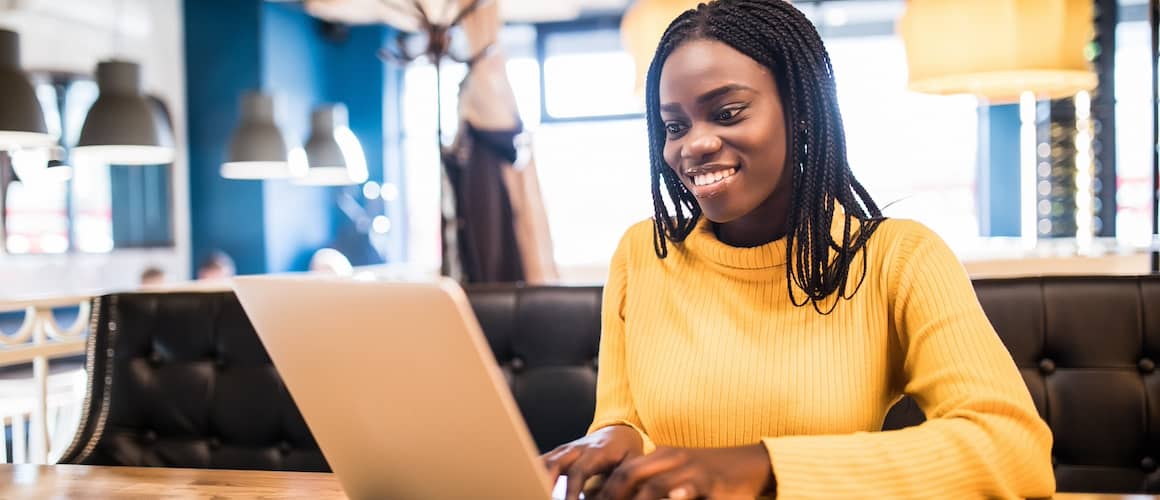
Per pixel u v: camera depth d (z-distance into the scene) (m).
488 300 1.74
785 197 1.00
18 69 2.96
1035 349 1.51
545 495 0.63
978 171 6.82
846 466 0.77
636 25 2.14
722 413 1.00
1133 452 1.47
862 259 1.00
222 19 7.03
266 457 1.75
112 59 3.65
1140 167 5.88
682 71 0.92
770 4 0.94
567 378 1.68
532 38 7.63
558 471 0.81
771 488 0.78
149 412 1.78
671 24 1.00
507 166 2.71
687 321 1.05
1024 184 6.57
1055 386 1.50
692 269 1.09
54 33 5.99
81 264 6.31
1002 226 6.70
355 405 0.68
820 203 0.97
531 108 7.56
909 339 0.97
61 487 0.97
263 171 5.16
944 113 6.79
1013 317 1.51
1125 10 6.51
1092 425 1.48
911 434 0.80
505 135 2.69
